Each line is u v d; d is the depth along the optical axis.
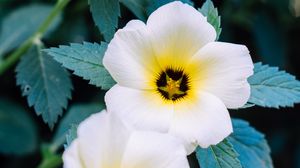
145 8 0.32
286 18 0.47
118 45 0.28
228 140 0.30
